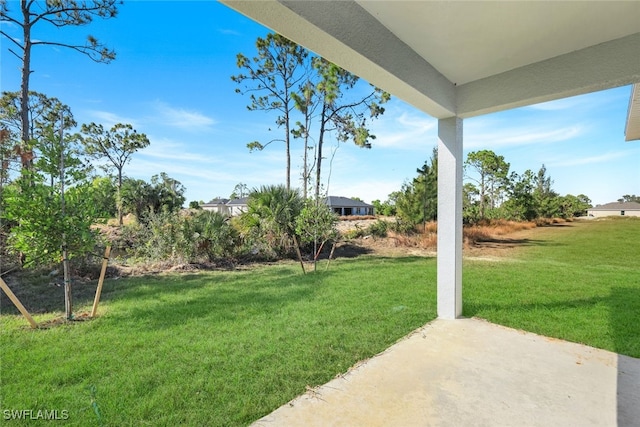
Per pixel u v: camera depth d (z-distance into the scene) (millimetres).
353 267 7039
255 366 2482
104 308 3992
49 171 3443
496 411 1868
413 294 4629
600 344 2793
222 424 1806
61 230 3473
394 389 2117
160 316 3676
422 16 2064
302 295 4625
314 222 6738
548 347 2742
